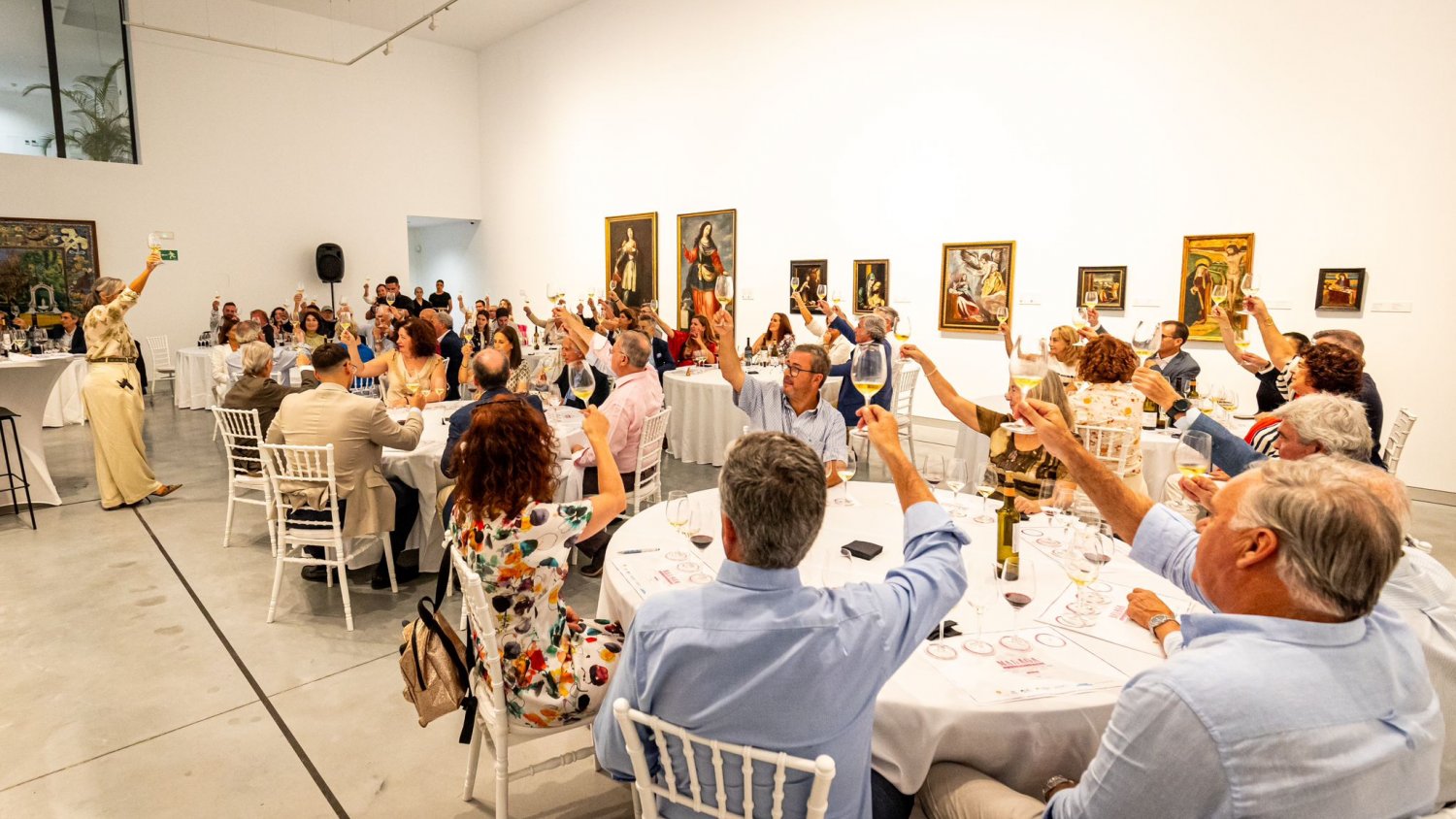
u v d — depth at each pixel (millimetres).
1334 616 1030
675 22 10672
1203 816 1024
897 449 1514
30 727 2744
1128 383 3232
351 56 12883
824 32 8992
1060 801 1211
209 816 2303
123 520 5059
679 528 2293
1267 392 4512
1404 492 1476
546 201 13195
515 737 2027
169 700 2930
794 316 9625
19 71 10188
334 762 2570
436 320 6746
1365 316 5812
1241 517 1104
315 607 3748
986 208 7844
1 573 4156
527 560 1947
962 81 7895
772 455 1211
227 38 11695
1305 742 982
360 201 13172
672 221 11094
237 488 4594
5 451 4891
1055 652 1710
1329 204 5902
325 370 3604
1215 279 6484
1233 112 6293
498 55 13789
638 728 1377
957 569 1359
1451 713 1569
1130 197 6906
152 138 11148
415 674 2131
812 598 1239
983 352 8039
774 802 1264
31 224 10297
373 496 3643
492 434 1916
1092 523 2250
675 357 8836
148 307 11273
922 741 1525
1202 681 1021
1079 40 7074
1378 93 5625
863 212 8844
